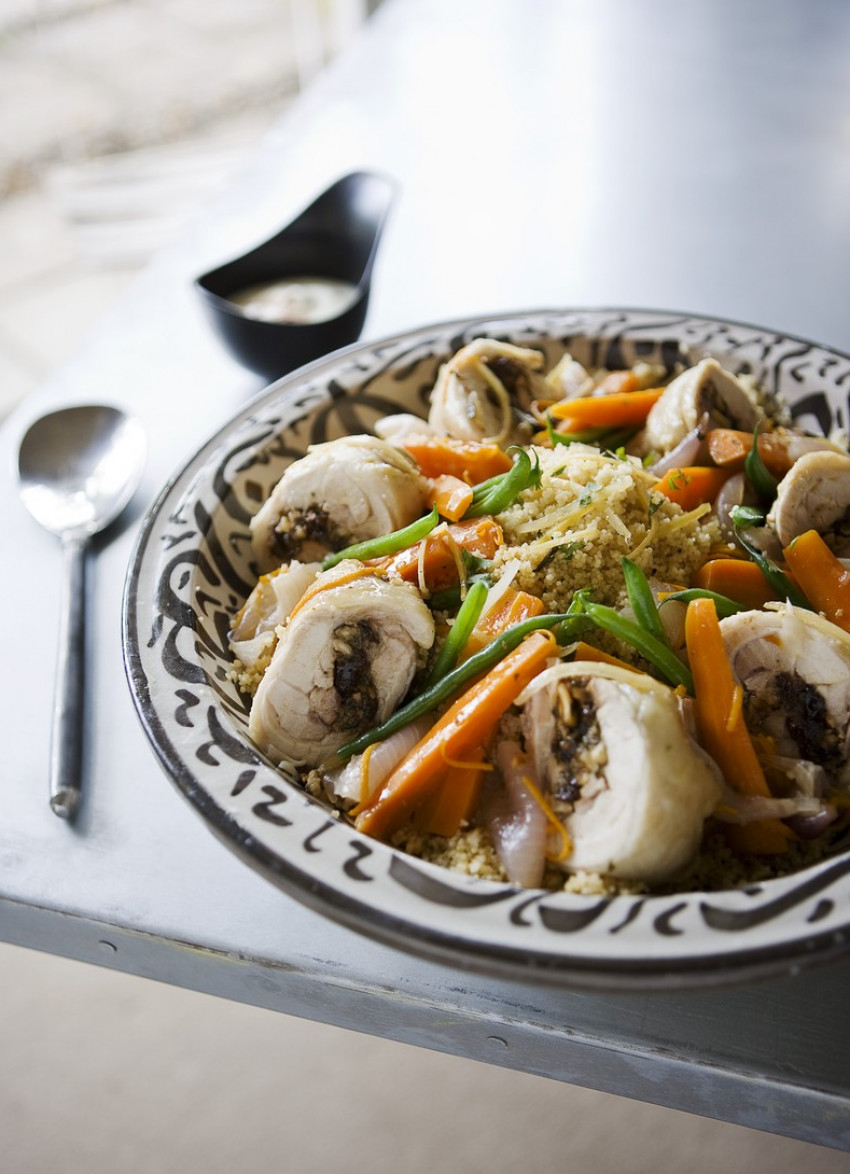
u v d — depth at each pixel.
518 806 0.43
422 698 0.46
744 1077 0.41
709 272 0.78
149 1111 0.67
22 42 1.54
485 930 0.37
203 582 0.48
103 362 0.71
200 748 0.41
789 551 0.49
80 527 0.58
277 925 0.45
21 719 0.51
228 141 1.48
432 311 0.74
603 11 1.24
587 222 0.85
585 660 0.45
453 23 1.21
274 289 0.73
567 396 0.59
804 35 1.18
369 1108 0.66
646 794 0.40
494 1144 0.64
